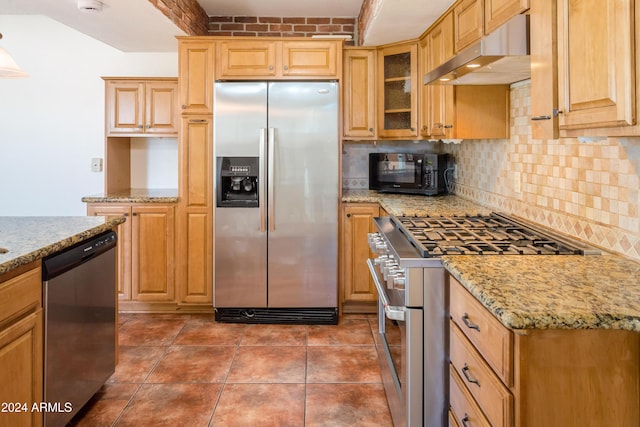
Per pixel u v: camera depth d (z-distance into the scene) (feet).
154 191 12.16
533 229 6.48
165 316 10.84
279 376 7.76
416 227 6.78
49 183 13.04
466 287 4.08
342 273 10.73
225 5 11.47
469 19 7.14
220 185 10.28
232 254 10.39
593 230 5.38
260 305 10.44
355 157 12.55
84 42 12.70
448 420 5.01
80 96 12.85
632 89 3.01
